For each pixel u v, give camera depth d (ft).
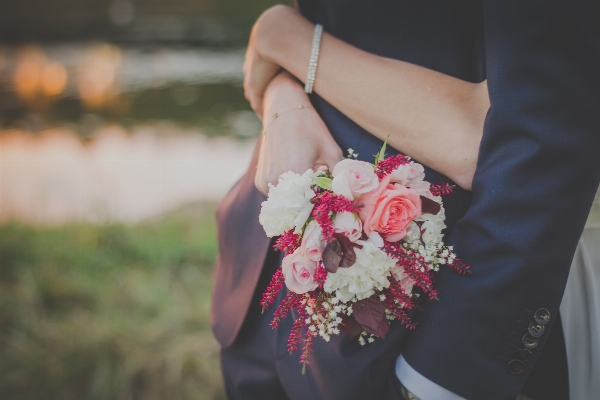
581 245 2.85
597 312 2.86
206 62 16.52
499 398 2.56
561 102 2.31
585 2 2.27
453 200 2.64
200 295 6.49
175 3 23.45
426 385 2.59
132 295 6.47
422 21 2.70
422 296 2.64
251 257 2.95
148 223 7.97
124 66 16.39
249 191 3.04
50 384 5.30
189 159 10.30
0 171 9.87
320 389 2.74
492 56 2.42
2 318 6.06
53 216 8.20
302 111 2.78
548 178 2.35
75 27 20.72
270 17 2.95
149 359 5.43
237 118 12.34
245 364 3.16
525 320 2.47
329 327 2.47
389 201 2.35
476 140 2.51
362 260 2.33
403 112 2.60
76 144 11.12
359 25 2.81
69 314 6.20
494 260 2.44
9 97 13.99
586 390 2.95
